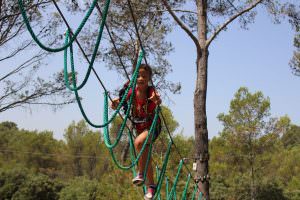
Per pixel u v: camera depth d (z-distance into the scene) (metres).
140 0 13.02
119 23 13.63
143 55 3.82
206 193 12.01
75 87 3.02
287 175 46.78
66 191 36.62
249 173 31.12
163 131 16.41
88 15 2.71
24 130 71.25
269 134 27.92
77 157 58.72
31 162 63.03
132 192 14.65
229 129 28.56
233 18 12.72
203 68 12.68
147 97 4.35
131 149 4.61
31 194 36.28
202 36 12.85
